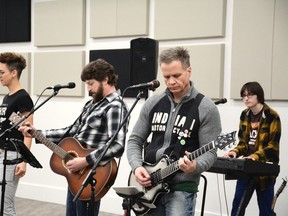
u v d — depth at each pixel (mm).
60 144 2992
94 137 2877
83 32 5094
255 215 4090
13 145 3061
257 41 4070
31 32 5504
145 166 2418
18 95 3172
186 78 2297
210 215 4316
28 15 5461
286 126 3982
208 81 4309
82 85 5082
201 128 2270
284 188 3934
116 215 4797
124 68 4785
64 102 5238
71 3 5133
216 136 2260
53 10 5273
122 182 4824
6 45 5664
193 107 2312
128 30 4777
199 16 4348
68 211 2965
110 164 2809
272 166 3098
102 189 2789
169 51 2291
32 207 5066
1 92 5629
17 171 3100
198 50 4363
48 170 5371
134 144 2539
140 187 2453
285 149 3975
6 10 5602
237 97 4160
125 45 4855
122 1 4805
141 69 3828
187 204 2285
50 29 5305
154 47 3775
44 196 5371
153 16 4688
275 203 3867
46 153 5383
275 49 3986
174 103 2408
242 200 3145
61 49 5301
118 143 2764
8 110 3146
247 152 3564
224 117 4270
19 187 5562
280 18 3959
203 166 2160
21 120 2932
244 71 4133
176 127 2334
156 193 2328
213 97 4289
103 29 4934
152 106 2500
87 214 2865
